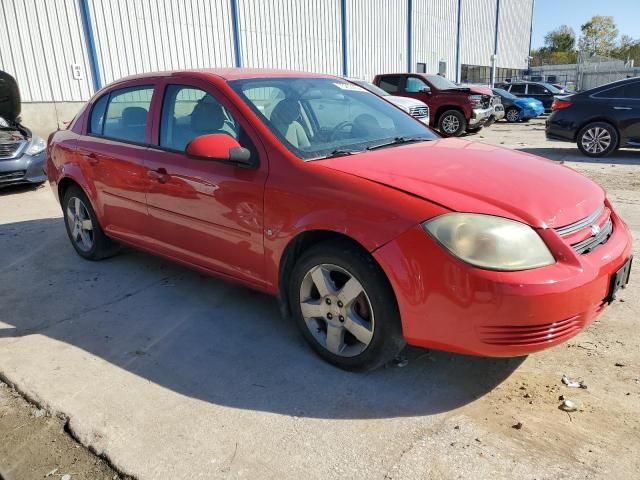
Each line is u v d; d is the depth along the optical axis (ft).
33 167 25.88
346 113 11.73
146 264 15.12
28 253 16.53
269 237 9.63
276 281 9.88
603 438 7.40
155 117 12.13
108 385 9.17
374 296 8.32
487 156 10.23
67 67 40.83
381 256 8.00
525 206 7.93
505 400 8.34
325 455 7.31
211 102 10.93
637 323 10.56
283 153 9.57
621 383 8.62
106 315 11.94
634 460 6.97
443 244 7.55
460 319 7.57
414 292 7.82
